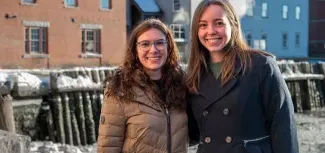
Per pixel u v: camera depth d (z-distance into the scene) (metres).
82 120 14.36
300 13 50.72
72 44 28.98
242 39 3.57
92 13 29.88
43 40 27.91
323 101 26.05
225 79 3.40
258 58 3.41
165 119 3.75
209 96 3.50
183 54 39.78
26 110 13.20
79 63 29.30
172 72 3.95
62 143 13.76
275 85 3.32
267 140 3.42
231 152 3.35
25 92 13.00
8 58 26.30
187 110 3.88
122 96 3.68
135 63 3.88
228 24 3.49
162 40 3.85
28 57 27.05
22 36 26.86
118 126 3.73
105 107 3.76
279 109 3.30
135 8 40.72
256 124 3.37
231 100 3.37
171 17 40.97
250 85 3.34
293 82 24.56
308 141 15.81
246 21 45.34
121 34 31.41
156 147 3.73
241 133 3.36
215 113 3.46
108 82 3.80
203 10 3.55
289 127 3.29
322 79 26.03
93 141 14.61
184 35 40.06
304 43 51.44
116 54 31.14
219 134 3.43
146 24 3.86
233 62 3.42
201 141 3.60
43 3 27.61
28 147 4.97
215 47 3.49
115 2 31.02
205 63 3.62
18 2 26.59
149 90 3.73
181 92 3.81
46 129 13.70
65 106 14.01
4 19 26.09
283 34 49.00
